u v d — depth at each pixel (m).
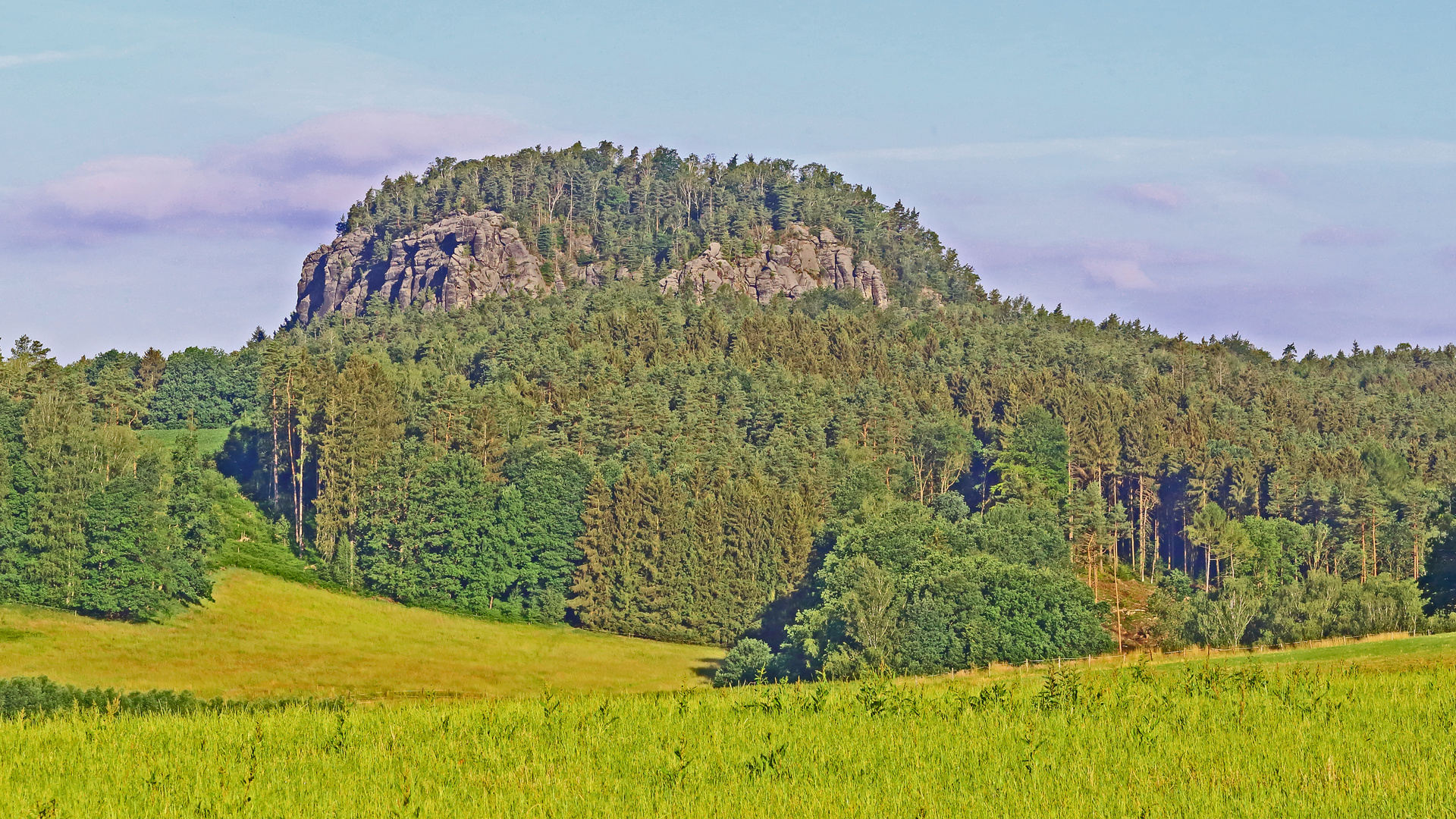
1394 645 60.53
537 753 26.03
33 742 27.98
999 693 33.03
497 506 162.62
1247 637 120.12
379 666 123.12
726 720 29.98
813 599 119.88
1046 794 22.53
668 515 156.50
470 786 23.58
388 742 27.62
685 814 21.56
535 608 153.12
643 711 31.23
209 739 28.08
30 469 143.75
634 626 146.88
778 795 22.52
